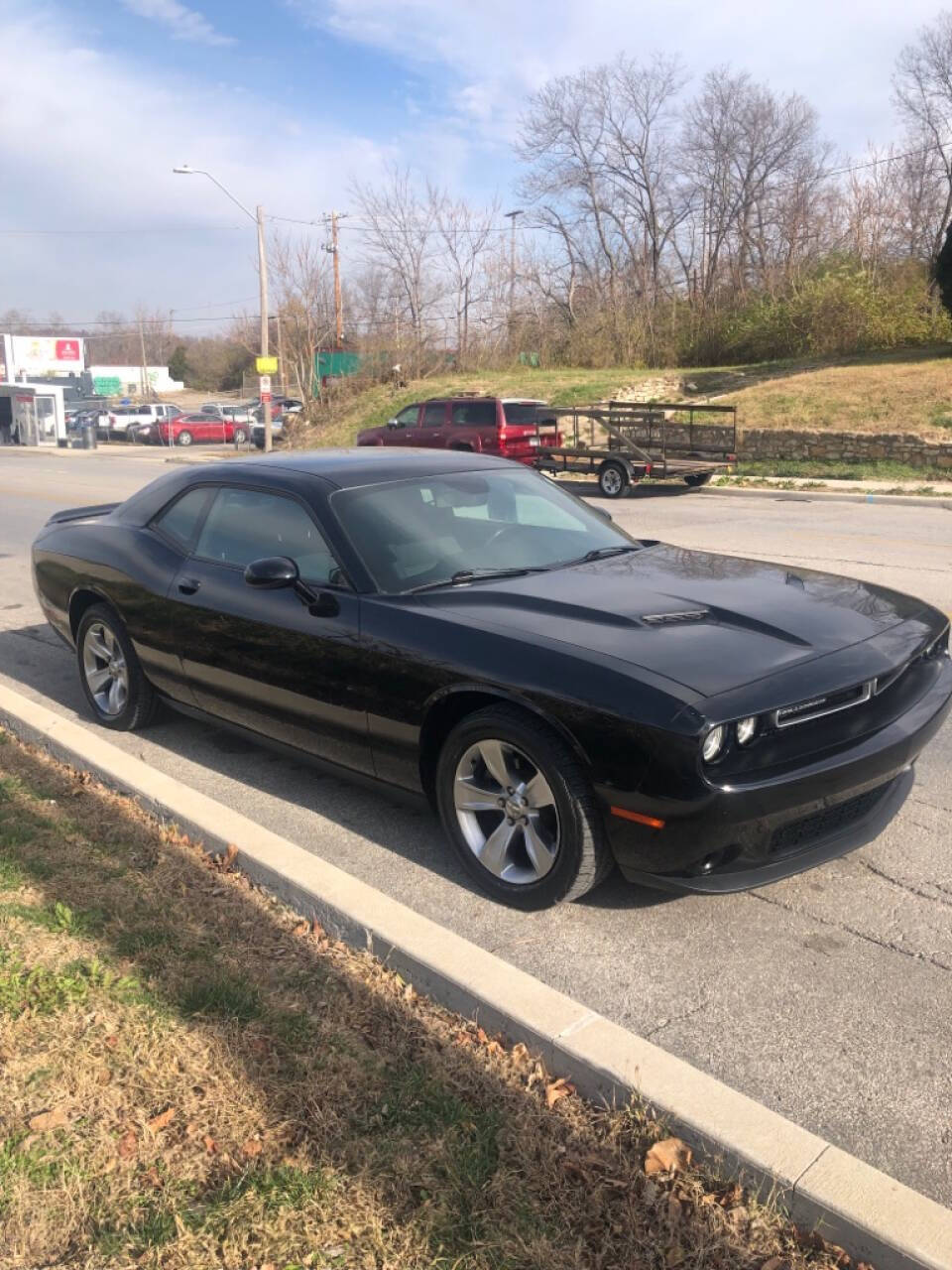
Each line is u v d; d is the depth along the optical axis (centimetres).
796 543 1256
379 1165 241
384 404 3603
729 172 4878
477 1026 296
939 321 3175
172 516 541
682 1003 323
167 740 566
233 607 470
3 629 867
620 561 466
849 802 361
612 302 4475
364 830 452
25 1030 289
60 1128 254
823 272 3641
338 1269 216
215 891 372
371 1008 302
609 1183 238
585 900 387
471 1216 228
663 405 2141
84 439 4391
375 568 430
